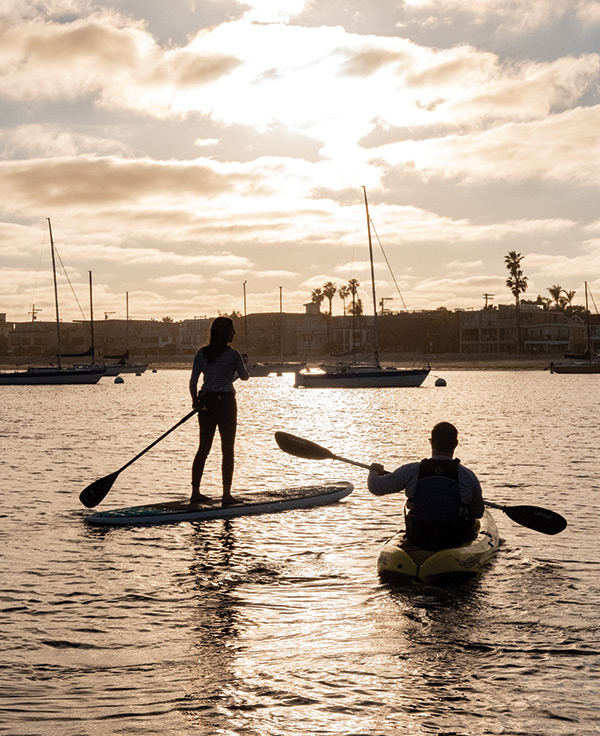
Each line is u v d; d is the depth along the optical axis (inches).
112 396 2078.0
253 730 152.4
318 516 384.5
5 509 404.2
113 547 319.3
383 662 189.3
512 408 1376.7
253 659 192.5
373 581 265.7
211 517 379.2
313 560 296.8
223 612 232.5
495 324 4911.4
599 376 3432.6
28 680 179.6
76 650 200.2
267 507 394.6
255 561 295.7
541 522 318.3
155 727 153.7
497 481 487.8
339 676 180.2
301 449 371.2
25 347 6284.5
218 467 574.2
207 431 395.2
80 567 287.4
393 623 220.2
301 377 2519.7
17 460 622.5
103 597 248.7
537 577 268.5
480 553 278.8
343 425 1026.7
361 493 458.3
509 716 157.9
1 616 228.8
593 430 889.5
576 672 182.1
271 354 5807.1
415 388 2516.0
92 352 2965.1
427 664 187.9
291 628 216.8
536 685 174.1
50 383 2869.1
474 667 185.8
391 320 5260.8
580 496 432.5
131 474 535.8
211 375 391.5
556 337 4739.2
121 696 169.8
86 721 156.6
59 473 543.5
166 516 369.4
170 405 1610.5
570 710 160.9
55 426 1016.9
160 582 266.5
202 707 163.5
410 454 662.5
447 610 232.2
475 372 4045.3
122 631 215.0
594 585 258.4
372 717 157.9
